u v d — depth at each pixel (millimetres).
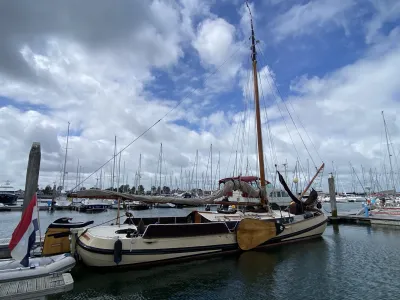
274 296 9641
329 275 11742
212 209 56938
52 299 9281
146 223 15797
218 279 11195
